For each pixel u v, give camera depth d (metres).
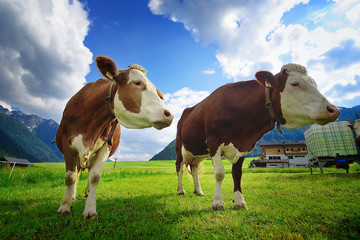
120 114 3.20
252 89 4.11
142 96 3.09
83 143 3.42
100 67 3.09
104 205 4.33
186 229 2.73
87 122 3.46
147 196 5.46
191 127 5.20
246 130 4.06
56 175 11.09
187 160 5.93
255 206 3.94
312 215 3.22
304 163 47.62
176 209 3.83
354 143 11.12
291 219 3.00
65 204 3.49
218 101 4.36
